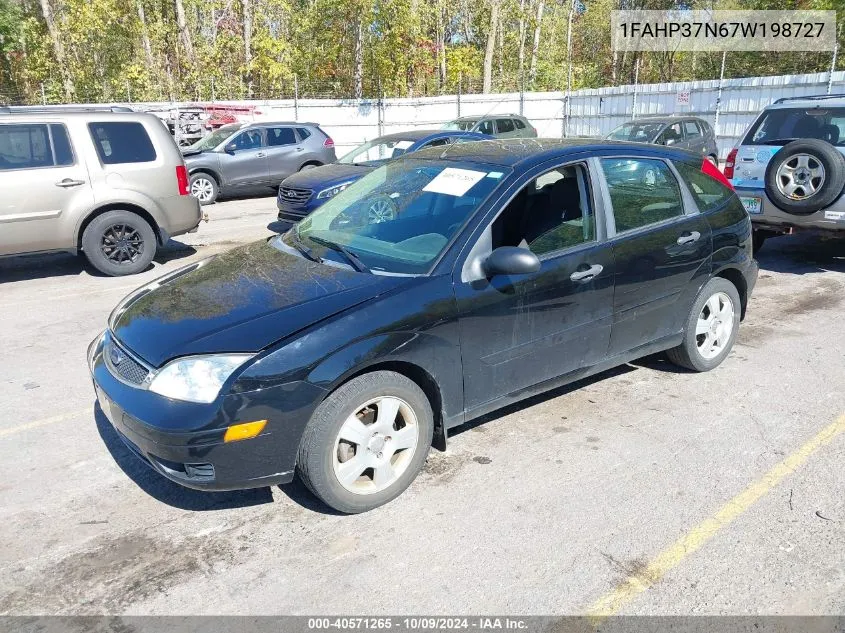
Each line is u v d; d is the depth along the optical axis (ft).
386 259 11.83
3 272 28.07
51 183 24.95
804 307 21.11
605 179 13.50
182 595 9.12
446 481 11.71
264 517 10.84
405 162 14.74
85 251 26.27
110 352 11.18
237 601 8.98
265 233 35.94
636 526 10.41
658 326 14.57
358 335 10.14
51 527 10.68
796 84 57.98
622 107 74.02
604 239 13.17
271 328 10.02
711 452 12.54
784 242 30.89
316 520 10.72
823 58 82.07
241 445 9.64
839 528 10.27
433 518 10.69
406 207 12.90
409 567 9.58
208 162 47.16
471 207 12.01
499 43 136.26
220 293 11.42
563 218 12.80
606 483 11.59
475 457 12.48
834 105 23.84
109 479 12.07
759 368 16.37
